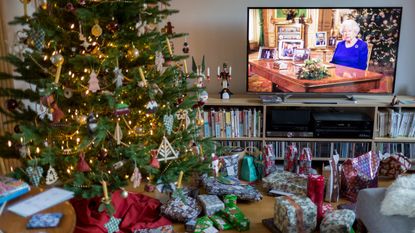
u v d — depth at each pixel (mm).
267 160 2998
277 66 3457
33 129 1992
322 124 3385
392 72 3404
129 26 2176
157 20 2291
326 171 2803
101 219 2232
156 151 2229
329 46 3371
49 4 2078
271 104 3363
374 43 3338
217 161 2812
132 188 2834
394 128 3406
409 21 3541
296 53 3410
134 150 2133
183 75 2617
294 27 3354
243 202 2697
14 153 2148
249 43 3434
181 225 2408
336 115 3469
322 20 3316
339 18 3303
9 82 2602
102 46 2113
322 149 3510
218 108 3559
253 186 2953
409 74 3662
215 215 2455
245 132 3516
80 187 2115
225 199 2535
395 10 3252
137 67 2137
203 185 2840
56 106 1998
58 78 1911
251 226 2383
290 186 2723
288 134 3441
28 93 2080
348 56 3385
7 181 1591
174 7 3619
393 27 3291
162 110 2320
